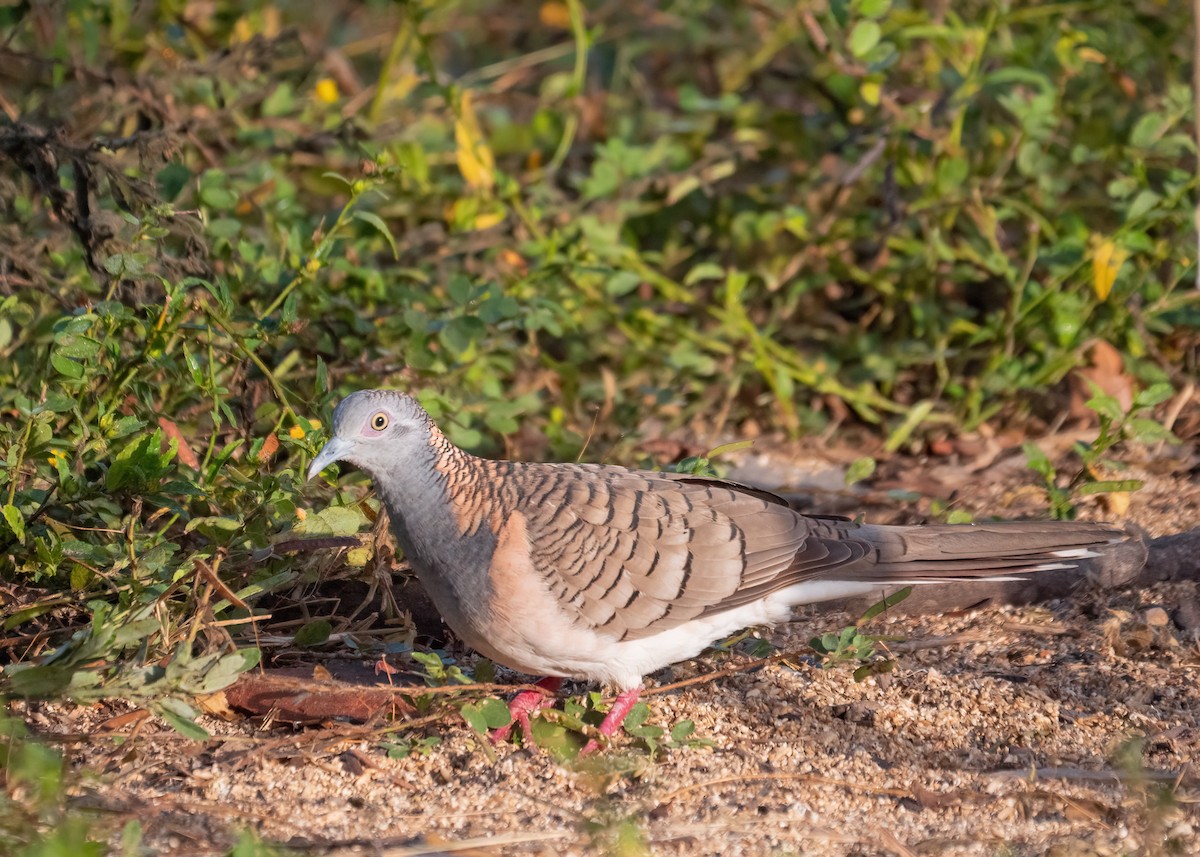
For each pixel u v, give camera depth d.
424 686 8.48
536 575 8.04
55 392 9.86
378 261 13.55
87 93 12.62
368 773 7.97
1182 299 12.44
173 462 9.84
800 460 12.91
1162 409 12.62
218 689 7.65
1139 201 11.95
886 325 14.05
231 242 11.67
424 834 7.36
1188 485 11.45
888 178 13.70
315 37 17.45
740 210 15.41
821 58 15.62
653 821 7.53
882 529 8.84
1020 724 8.45
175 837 7.18
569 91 14.84
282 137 13.95
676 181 14.34
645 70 18.45
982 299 14.30
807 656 9.34
